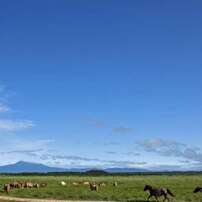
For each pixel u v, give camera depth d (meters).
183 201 64.06
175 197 67.81
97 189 81.88
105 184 104.50
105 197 67.81
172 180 137.25
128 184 106.06
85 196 68.69
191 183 111.62
